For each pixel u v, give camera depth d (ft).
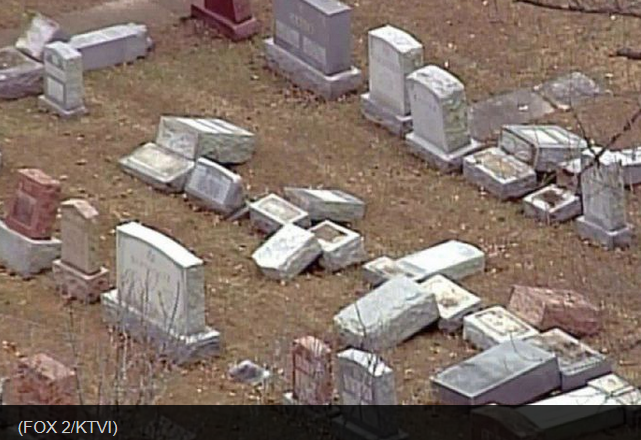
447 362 244.01
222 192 280.92
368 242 274.77
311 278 264.93
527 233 277.23
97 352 241.96
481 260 266.16
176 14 346.13
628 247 273.33
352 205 279.90
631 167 286.87
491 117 311.27
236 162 296.51
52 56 308.19
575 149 288.92
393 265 262.88
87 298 256.32
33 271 263.08
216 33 339.98
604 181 271.28
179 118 299.99
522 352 237.66
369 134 306.35
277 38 326.65
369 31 333.62
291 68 323.37
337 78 317.63
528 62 329.72
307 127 309.22
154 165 290.35
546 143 289.94
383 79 306.76
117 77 324.39
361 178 293.43
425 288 254.06
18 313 253.65
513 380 233.35
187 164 289.33
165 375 238.48
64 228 256.93
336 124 310.04
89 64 325.83
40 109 312.50
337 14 314.76
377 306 248.73
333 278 265.13
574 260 269.64
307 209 278.46
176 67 328.90
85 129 306.35
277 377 239.71
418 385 238.48
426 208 284.61
